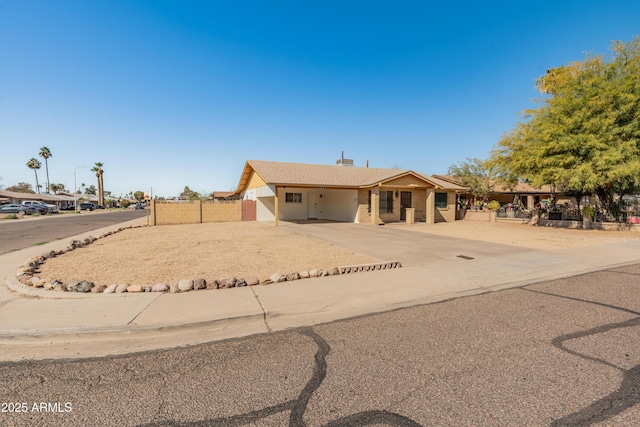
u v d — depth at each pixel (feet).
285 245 39.24
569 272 26.71
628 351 12.33
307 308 17.38
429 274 24.59
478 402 9.23
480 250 35.78
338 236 48.75
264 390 10.02
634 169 46.42
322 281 22.47
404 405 9.16
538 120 60.08
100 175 273.54
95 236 46.57
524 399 9.34
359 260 29.73
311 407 9.12
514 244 40.57
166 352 12.80
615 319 15.78
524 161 59.21
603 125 49.08
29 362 12.05
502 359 11.79
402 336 14.07
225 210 80.69
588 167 48.88
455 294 20.59
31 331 13.88
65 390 10.12
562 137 51.90
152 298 18.47
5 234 56.65
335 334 14.42
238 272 25.03
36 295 18.98
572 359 11.72
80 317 15.52
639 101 48.96
